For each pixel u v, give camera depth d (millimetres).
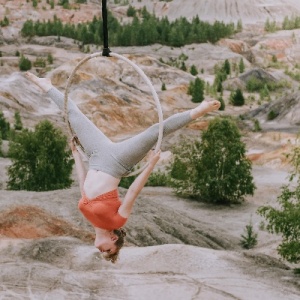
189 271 12891
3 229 15336
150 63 122000
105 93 92500
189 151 34688
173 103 101875
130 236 19375
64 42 183875
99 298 10953
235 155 33531
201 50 178125
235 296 11297
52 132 30766
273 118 75688
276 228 15477
